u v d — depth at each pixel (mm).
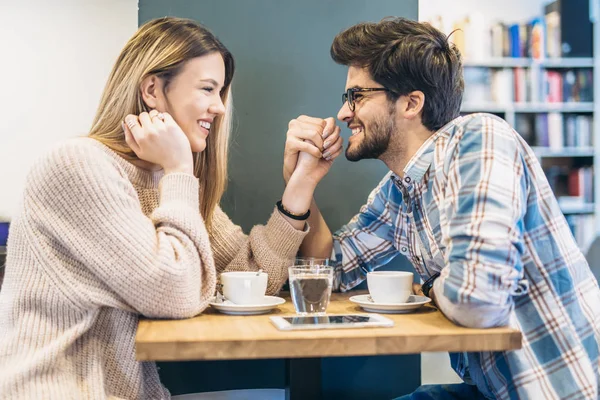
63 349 1193
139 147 1396
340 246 1776
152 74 1478
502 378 1326
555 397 1287
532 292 1350
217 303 1335
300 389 1348
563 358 1308
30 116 1771
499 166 1265
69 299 1217
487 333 1118
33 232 1245
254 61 1882
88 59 1797
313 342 1075
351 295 1690
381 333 1104
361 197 1936
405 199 1584
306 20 1902
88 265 1206
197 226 1290
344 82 1918
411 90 1480
